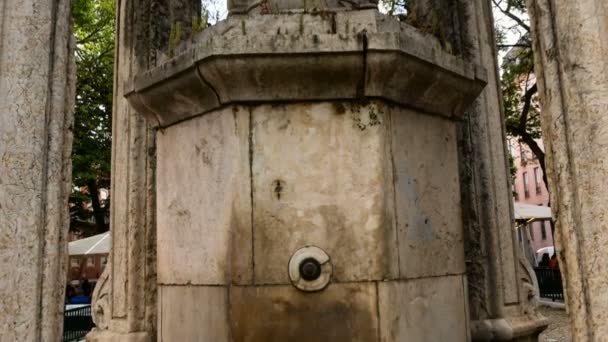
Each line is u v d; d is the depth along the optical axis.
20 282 2.54
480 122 4.57
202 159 3.37
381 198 3.09
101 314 4.71
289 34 3.04
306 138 3.15
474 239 4.41
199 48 3.08
